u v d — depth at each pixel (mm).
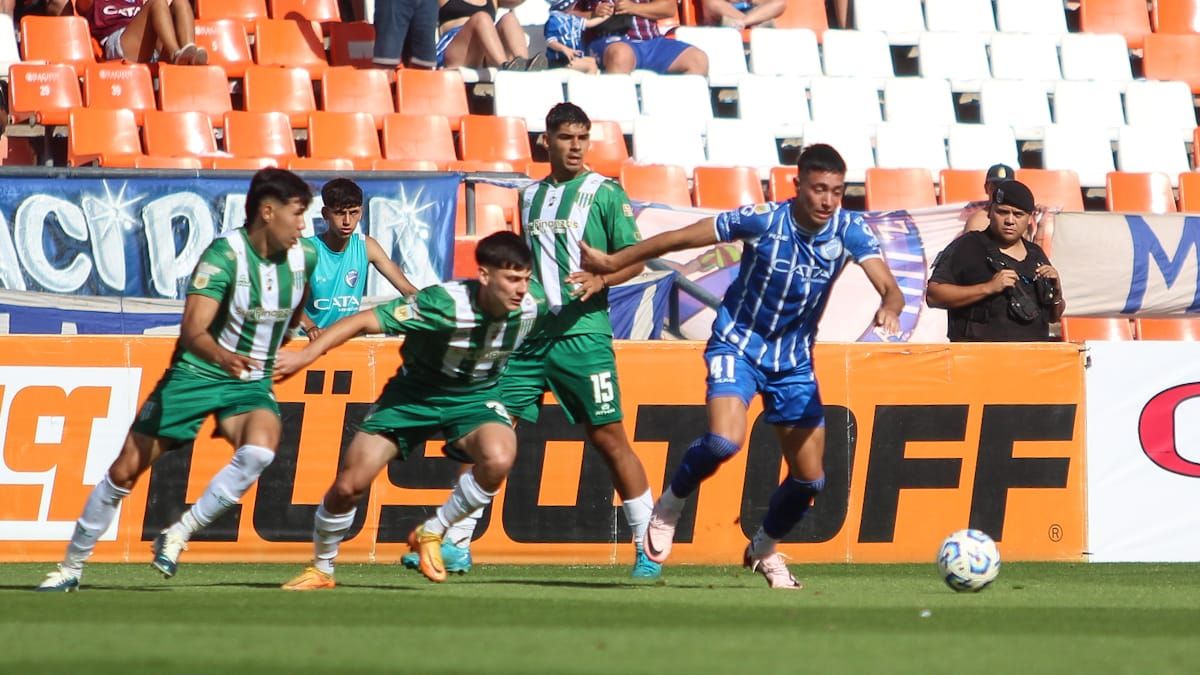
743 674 14305
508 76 54375
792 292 23859
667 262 38750
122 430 30250
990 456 31938
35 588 23719
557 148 26734
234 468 22281
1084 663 15391
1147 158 57281
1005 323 32781
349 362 30641
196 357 22391
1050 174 52781
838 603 22156
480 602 21625
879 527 31594
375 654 15508
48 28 52688
